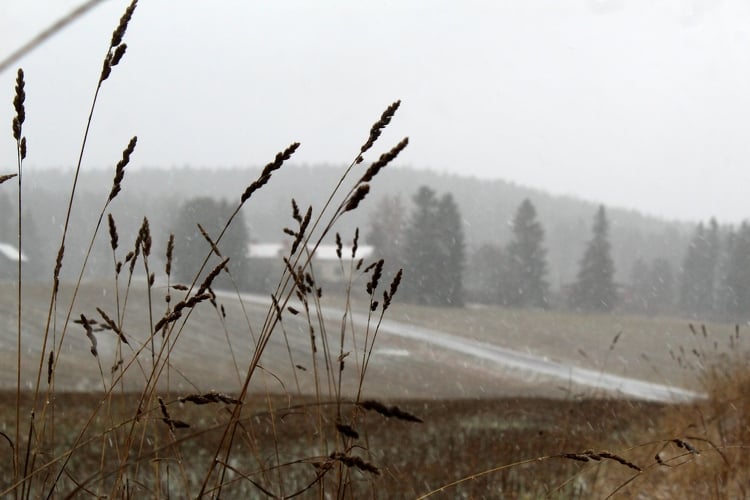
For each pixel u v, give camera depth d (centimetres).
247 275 8550
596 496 543
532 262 10856
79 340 3569
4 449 626
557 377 3769
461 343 5081
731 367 938
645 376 3803
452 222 8969
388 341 4622
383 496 534
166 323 220
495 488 625
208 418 1091
